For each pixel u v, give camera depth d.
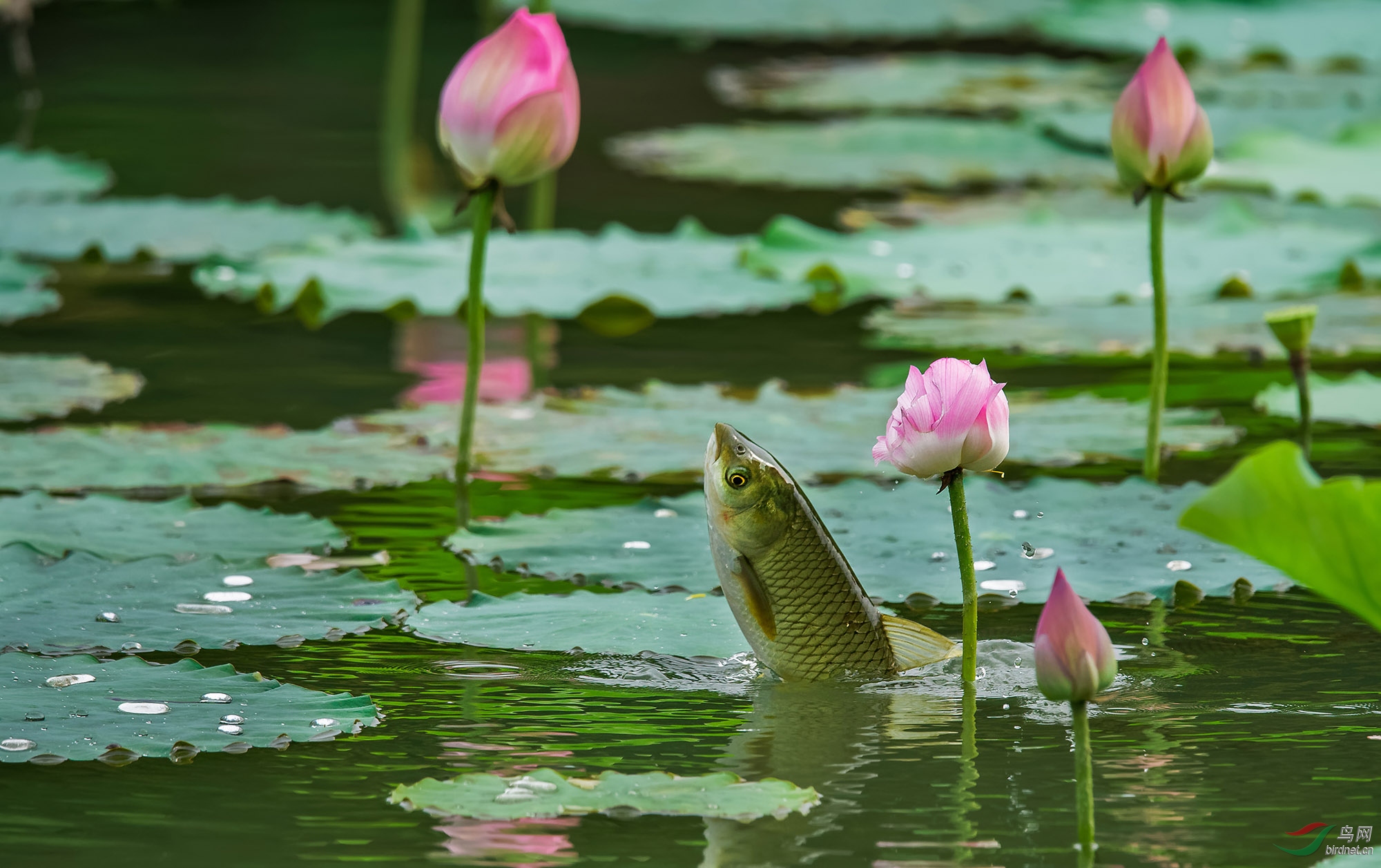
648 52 25.34
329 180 16.05
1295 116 17.25
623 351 10.64
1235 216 12.55
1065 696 3.89
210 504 7.32
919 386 4.84
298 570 6.12
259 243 12.30
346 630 5.52
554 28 7.17
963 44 28.52
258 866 3.83
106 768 4.45
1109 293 10.34
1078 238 12.27
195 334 10.91
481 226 7.42
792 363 10.21
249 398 9.23
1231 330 10.16
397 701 5.00
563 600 5.90
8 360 9.43
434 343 10.88
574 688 5.16
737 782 4.22
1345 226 13.67
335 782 4.35
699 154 16.70
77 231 12.48
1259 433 8.41
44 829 4.03
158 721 4.62
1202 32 21.75
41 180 14.15
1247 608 6.02
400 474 7.39
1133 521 6.79
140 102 19.41
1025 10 24.12
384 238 13.98
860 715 4.93
